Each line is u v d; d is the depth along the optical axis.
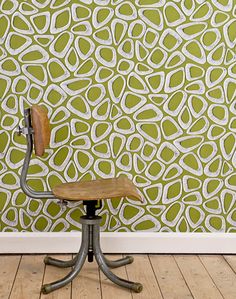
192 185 3.33
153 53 3.23
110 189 2.85
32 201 3.32
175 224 3.35
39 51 3.21
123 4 3.19
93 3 3.19
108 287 2.90
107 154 3.30
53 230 3.34
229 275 3.07
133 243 3.35
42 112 2.85
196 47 3.23
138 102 3.26
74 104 3.25
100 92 3.25
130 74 3.24
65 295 2.80
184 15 3.21
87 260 3.25
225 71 3.25
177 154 3.31
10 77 3.23
